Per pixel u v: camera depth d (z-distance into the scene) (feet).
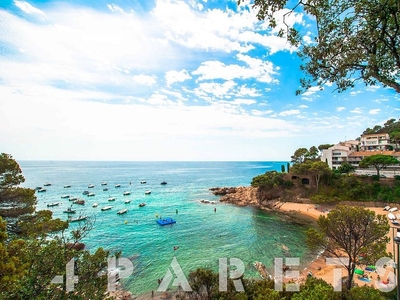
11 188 48.26
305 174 217.77
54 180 483.92
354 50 21.15
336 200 184.96
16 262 21.99
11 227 45.19
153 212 197.36
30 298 20.76
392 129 291.79
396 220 133.59
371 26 19.33
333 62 22.91
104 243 119.75
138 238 127.85
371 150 260.01
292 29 22.99
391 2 17.34
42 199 267.59
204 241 122.31
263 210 200.64
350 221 47.19
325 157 270.26
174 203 240.12
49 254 23.34
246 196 248.73
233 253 104.78
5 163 47.14
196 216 182.29
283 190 220.84
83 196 286.66
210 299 46.55
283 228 146.92
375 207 168.25
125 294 71.51
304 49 24.12
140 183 439.22
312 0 19.99
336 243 49.70
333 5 19.99
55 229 41.27
